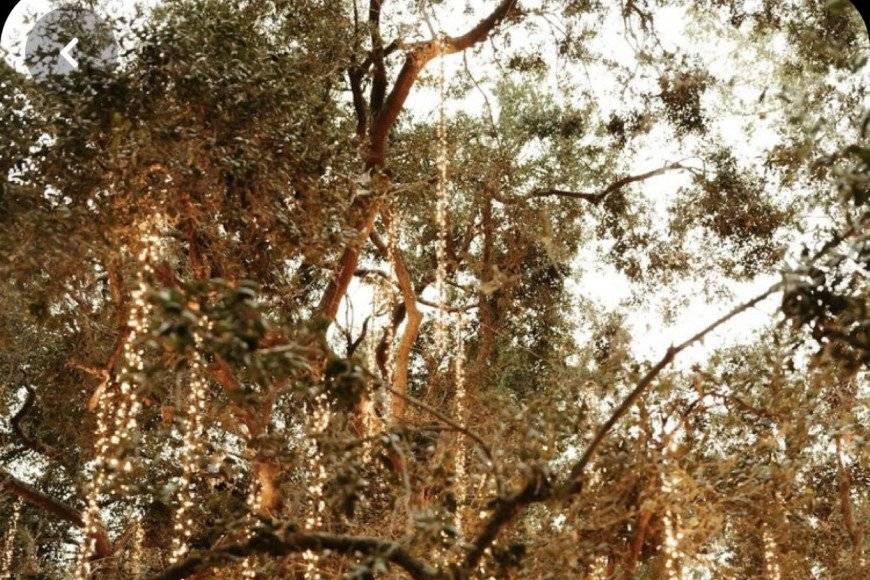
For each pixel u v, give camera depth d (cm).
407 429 796
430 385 1377
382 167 1404
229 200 1016
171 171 979
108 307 1229
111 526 1552
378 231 1496
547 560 833
